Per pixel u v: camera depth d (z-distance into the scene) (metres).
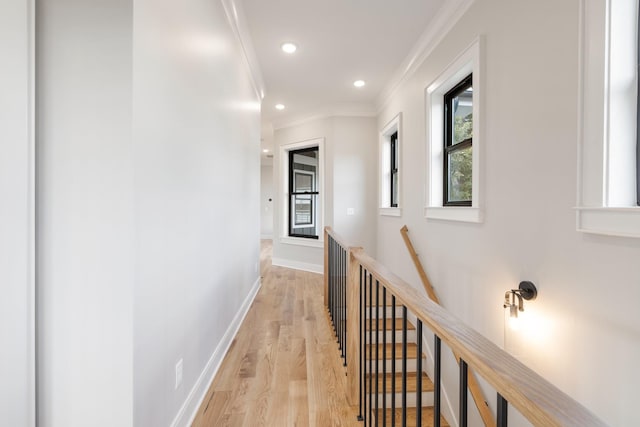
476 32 2.17
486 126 2.07
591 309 1.34
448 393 2.62
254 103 3.66
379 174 4.71
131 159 1.11
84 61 1.10
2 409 1.00
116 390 1.11
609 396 1.26
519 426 1.74
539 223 1.63
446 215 2.57
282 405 1.80
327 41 3.01
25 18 1.05
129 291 1.11
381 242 4.63
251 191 3.54
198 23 1.75
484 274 2.10
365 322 1.70
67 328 1.11
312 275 5.02
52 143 1.10
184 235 1.58
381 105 4.55
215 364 2.12
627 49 1.25
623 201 1.26
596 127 1.30
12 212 1.03
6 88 1.00
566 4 1.46
